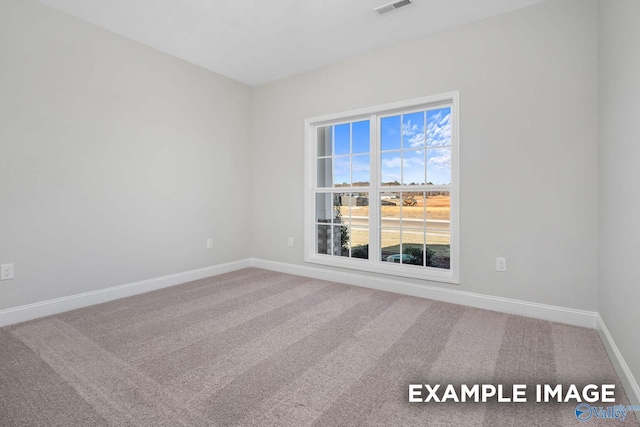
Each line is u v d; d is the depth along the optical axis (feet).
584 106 7.82
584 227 7.89
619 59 5.82
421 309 9.18
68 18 8.91
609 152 6.56
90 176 9.49
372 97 11.17
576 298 8.03
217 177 13.25
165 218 11.47
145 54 10.73
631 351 5.09
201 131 12.57
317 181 13.16
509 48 8.73
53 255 8.79
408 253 11.00
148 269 11.00
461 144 9.48
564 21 8.03
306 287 11.44
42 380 5.57
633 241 5.03
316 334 7.50
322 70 12.41
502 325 8.02
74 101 9.09
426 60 10.05
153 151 11.04
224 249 13.64
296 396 5.16
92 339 7.22
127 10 8.73
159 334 7.48
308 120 12.85
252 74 13.24
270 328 7.84
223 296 10.41
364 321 8.29
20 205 8.20
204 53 11.36
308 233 13.03
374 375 5.78
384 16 9.00
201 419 4.60
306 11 8.75
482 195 9.20
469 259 9.45
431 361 6.29
